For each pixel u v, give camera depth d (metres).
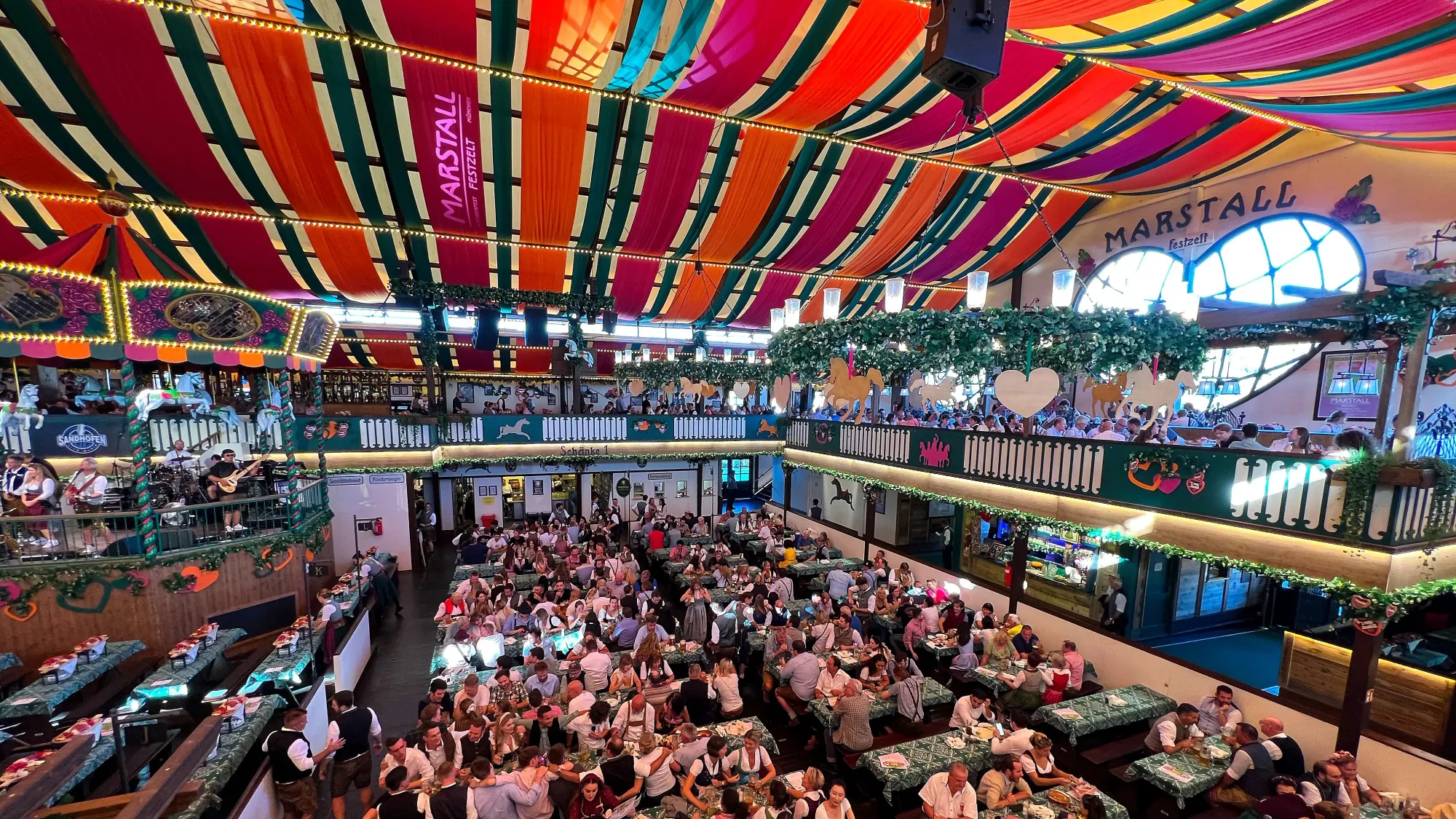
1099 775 6.75
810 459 16.58
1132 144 8.89
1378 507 5.62
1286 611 10.86
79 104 7.33
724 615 9.22
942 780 5.36
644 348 15.28
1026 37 6.01
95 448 10.82
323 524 10.18
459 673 7.67
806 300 16.25
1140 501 7.95
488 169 9.45
